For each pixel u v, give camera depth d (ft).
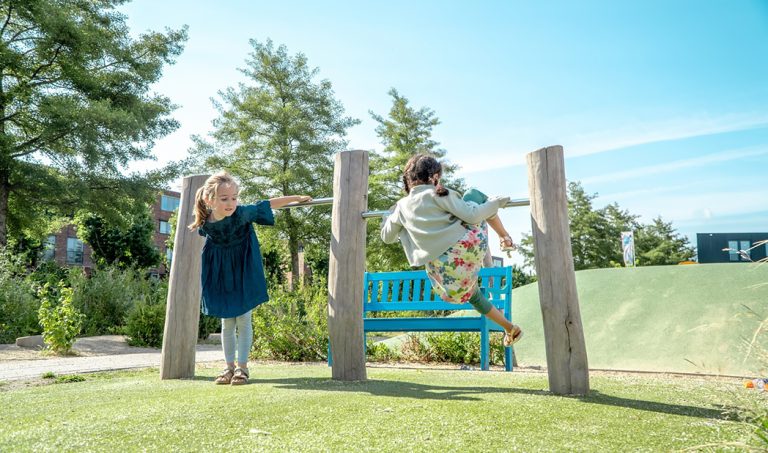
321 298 26.78
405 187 11.66
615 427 7.78
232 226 13.01
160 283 56.49
